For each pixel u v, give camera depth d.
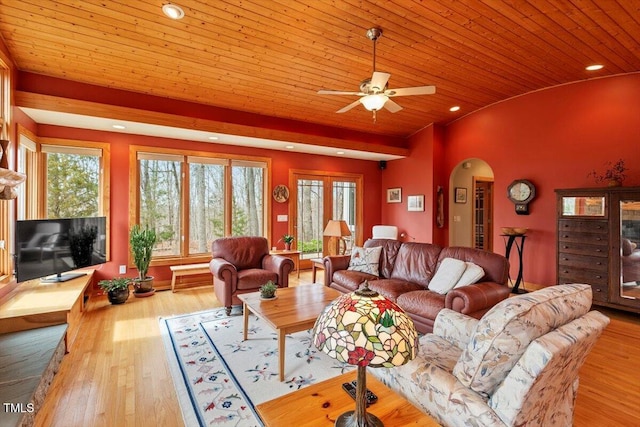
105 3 2.85
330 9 3.09
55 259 3.59
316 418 1.31
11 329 2.65
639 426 1.95
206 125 4.64
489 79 4.68
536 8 3.10
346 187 7.13
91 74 3.80
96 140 4.55
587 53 3.88
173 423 1.97
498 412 1.33
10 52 3.29
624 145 4.33
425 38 3.59
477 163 7.28
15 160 3.45
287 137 5.38
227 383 2.39
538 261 5.20
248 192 5.91
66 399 2.18
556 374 1.35
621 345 3.09
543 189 5.12
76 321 3.36
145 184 4.97
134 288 4.67
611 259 3.93
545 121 5.07
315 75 4.29
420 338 2.22
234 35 3.40
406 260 4.02
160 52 3.56
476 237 7.76
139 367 2.62
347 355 1.02
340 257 4.50
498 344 1.34
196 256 5.36
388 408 1.36
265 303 2.96
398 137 6.91
